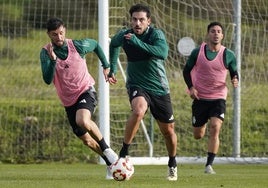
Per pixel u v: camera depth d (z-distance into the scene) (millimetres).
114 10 51719
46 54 31500
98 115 50312
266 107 55719
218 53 40500
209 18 54781
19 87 63000
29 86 63312
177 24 53344
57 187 28781
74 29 66750
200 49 40688
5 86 62938
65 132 54625
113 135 53438
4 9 67312
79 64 32438
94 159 52000
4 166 47156
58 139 53969
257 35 54906
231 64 40469
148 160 47688
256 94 55656
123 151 31875
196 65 40844
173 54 53875
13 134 54438
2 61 67250
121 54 53656
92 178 34844
